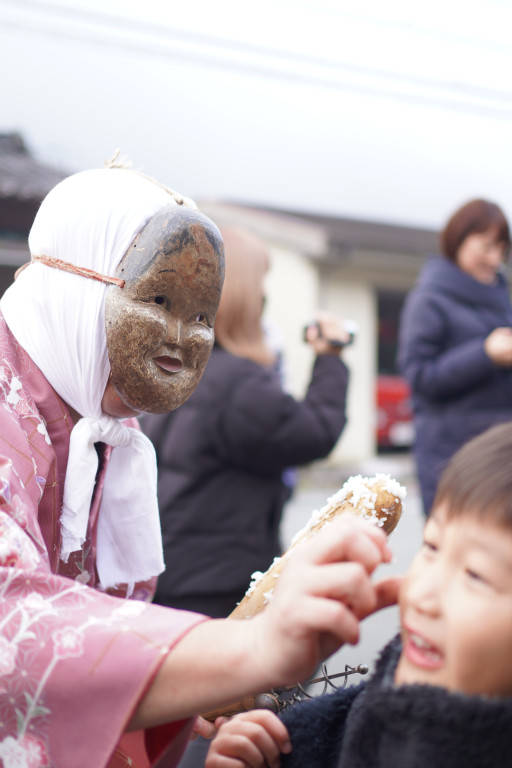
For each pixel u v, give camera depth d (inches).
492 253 109.5
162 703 28.3
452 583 25.3
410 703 24.5
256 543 71.2
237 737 34.4
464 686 24.8
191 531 70.0
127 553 44.3
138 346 37.3
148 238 37.6
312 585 25.5
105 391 39.5
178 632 28.9
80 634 29.5
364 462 409.4
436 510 26.8
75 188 39.4
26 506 34.4
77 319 38.1
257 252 74.7
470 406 102.6
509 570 24.3
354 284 418.0
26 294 39.3
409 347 107.9
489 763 23.8
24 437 36.4
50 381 39.2
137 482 43.5
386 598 28.5
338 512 34.1
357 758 26.4
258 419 70.1
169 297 37.6
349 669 39.6
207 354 39.6
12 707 29.5
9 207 314.0
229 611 70.5
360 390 414.3
